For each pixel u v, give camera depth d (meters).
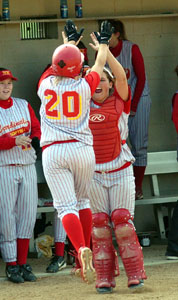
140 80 29.83
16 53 31.06
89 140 18.25
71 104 17.81
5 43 30.94
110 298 19.44
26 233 24.14
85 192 18.77
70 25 18.81
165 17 32.38
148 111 30.44
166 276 23.12
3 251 23.92
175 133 32.91
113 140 19.61
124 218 19.83
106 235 20.22
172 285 21.31
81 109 17.95
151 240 30.81
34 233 29.62
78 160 17.94
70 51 17.77
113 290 20.83
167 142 32.81
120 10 31.75
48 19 30.45
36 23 31.17
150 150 32.66
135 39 32.12
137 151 30.11
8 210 23.86
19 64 31.12
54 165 17.95
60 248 25.41
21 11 30.84
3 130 23.89
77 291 21.25
